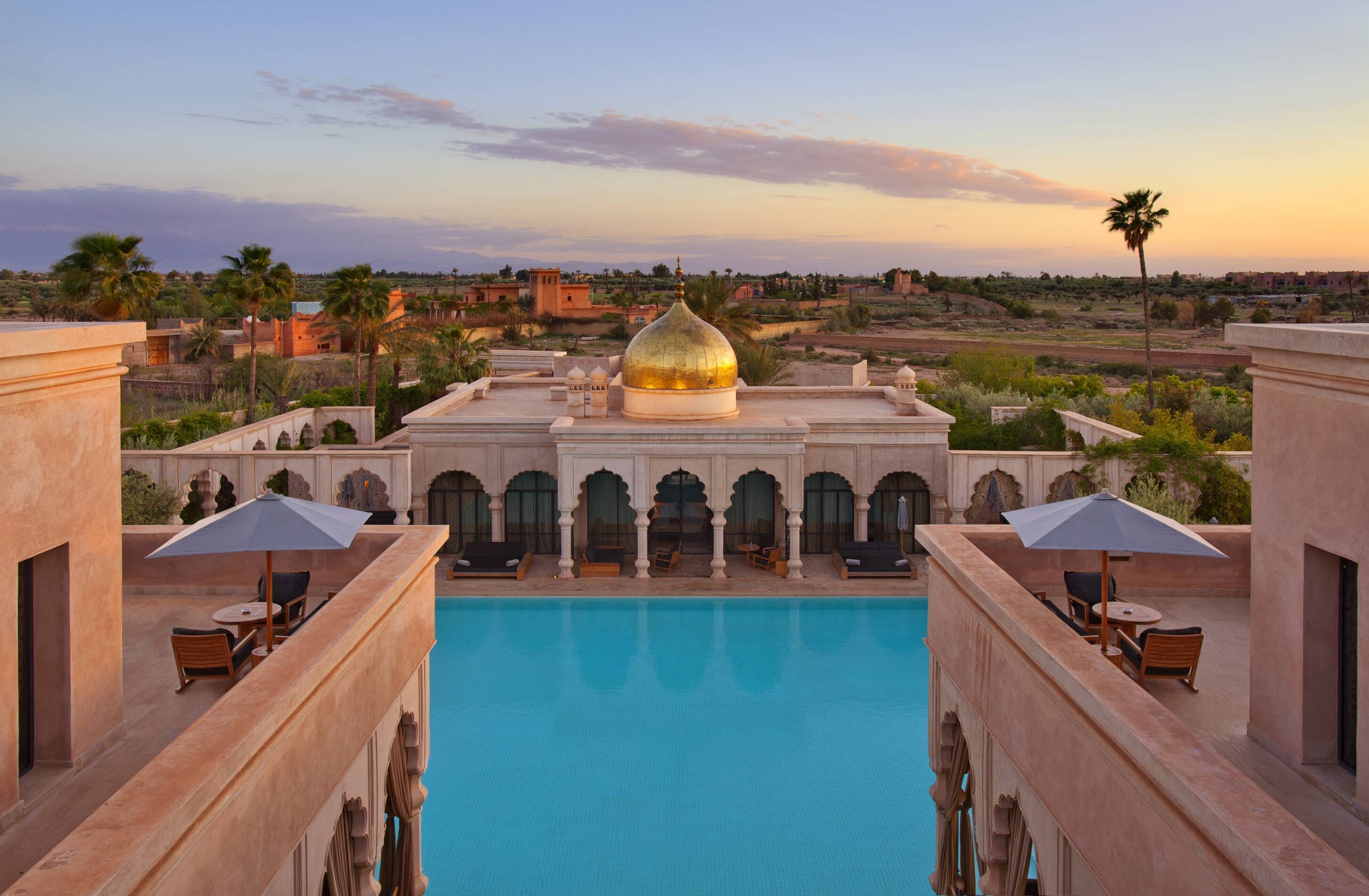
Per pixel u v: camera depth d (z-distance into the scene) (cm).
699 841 1321
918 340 9738
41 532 729
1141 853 607
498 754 1574
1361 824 698
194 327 7344
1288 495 784
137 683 995
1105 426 2916
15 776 708
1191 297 14738
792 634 2158
